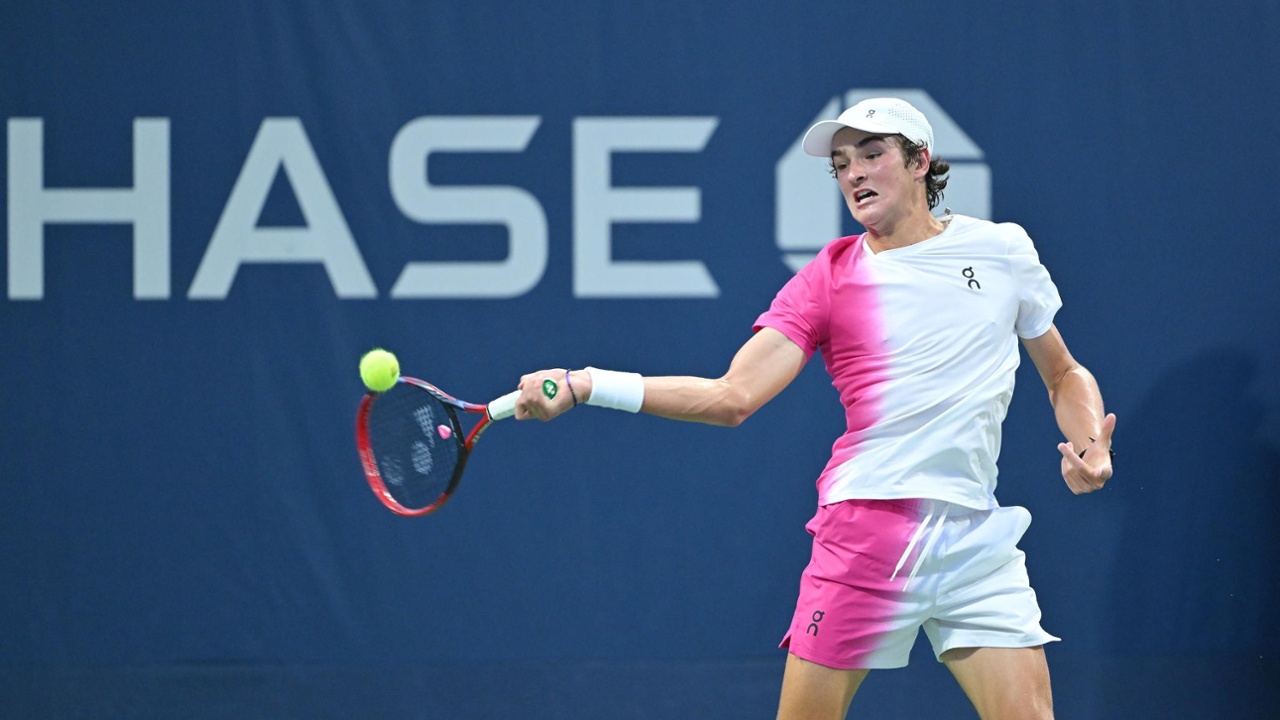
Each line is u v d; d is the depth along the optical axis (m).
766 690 16.23
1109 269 16.47
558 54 16.33
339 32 16.27
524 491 16.42
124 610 16.31
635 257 16.39
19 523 16.30
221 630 16.33
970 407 9.59
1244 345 16.45
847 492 9.78
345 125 16.28
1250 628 16.44
